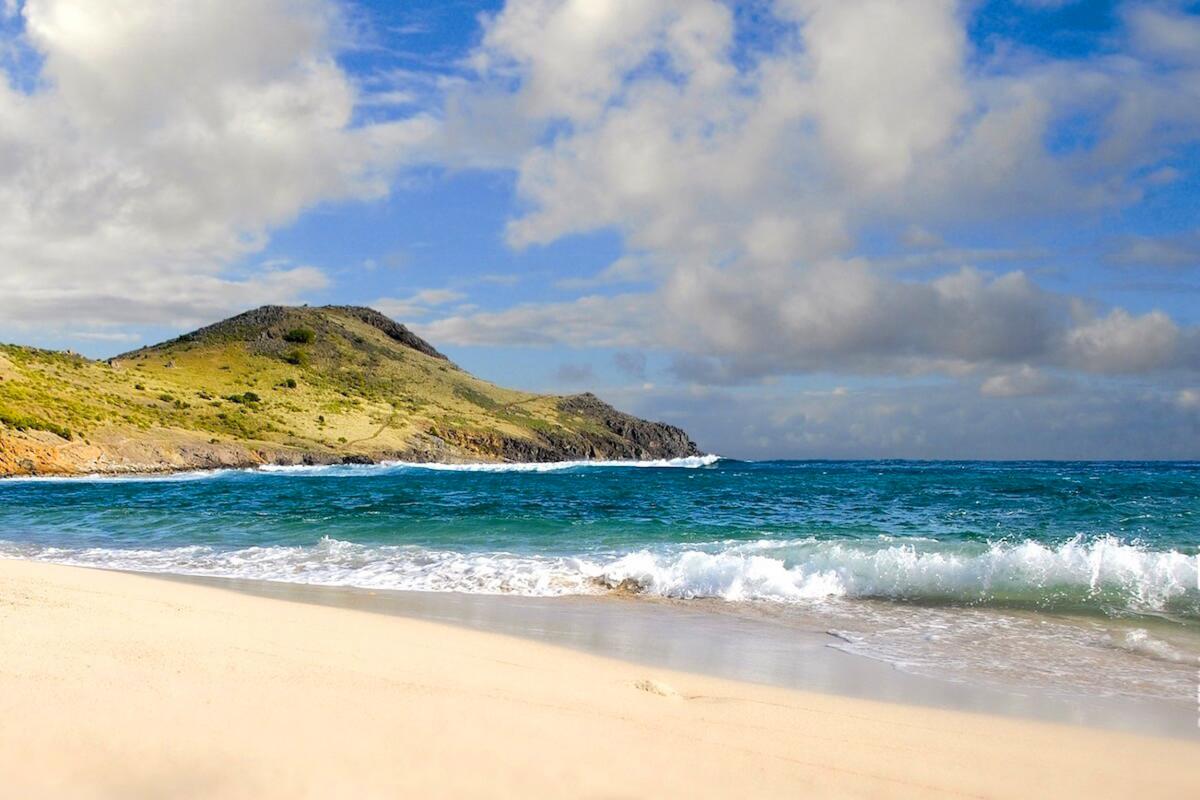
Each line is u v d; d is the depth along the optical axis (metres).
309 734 5.83
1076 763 6.85
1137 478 60.28
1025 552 18.09
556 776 5.48
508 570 18.27
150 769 5.00
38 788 4.64
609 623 13.36
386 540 24.16
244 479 71.38
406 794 4.97
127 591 12.70
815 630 12.98
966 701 9.06
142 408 106.88
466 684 7.94
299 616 11.77
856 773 6.14
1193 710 8.80
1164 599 14.98
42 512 34.44
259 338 188.88
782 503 37.19
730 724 7.30
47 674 6.72
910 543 20.80
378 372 188.38
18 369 100.69
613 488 53.59
